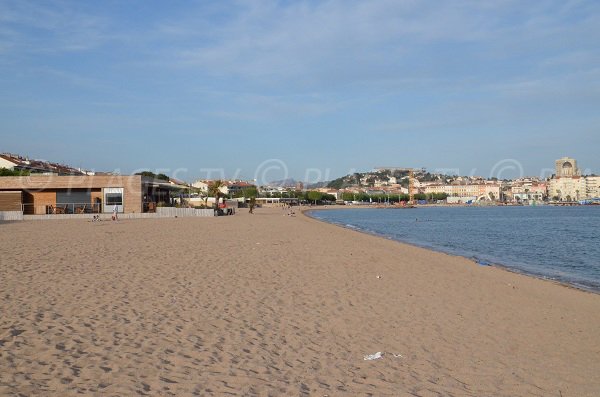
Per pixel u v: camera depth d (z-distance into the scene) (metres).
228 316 10.33
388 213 124.19
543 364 8.33
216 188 84.19
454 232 50.69
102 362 7.21
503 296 14.48
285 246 25.89
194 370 7.11
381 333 9.70
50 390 6.14
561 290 16.03
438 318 11.20
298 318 10.48
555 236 45.16
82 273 15.02
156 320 9.71
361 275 16.86
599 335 10.33
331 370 7.49
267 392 6.47
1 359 7.12
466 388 7.08
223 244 25.75
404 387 6.97
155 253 20.83
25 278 13.83
